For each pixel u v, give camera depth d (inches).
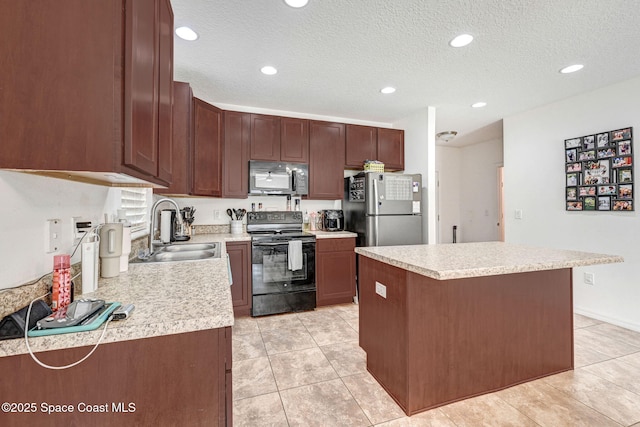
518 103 129.3
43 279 37.3
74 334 29.4
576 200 119.2
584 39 79.6
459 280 65.1
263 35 77.4
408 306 60.4
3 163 29.0
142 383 31.4
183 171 90.6
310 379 74.0
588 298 116.7
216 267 59.9
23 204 34.8
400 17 70.2
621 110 106.4
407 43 81.6
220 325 33.0
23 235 34.8
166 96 49.0
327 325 108.1
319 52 86.3
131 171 35.6
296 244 120.0
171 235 101.5
